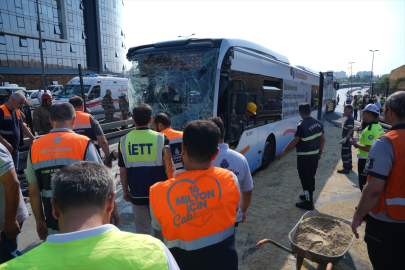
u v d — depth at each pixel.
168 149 2.91
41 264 0.87
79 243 0.93
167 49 5.23
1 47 33.59
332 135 13.18
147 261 0.95
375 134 4.38
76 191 1.03
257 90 6.18
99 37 47.75
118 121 10.84
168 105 5.26
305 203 4.99
